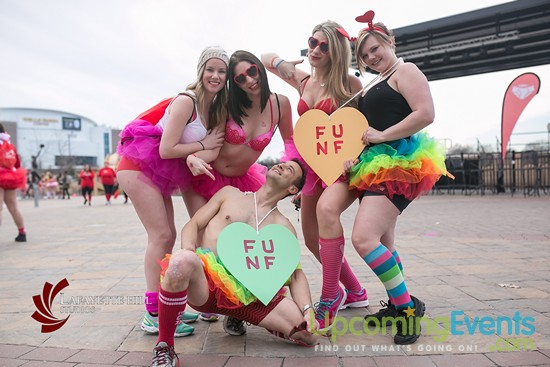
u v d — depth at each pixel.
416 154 2.40
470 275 3.84
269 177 2.53
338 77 2.72
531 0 9.47
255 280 2.29
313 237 3.01
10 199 6.51
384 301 2.94
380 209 2.43
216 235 2.44
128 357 2.26
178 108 2.48
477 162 16.09
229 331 2.59
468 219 8.22
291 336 2.30
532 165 14.51
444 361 2.13
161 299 2.09
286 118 2.92
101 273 4.30
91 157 96.38
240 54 2.61
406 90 2.41
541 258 4.54
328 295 2.54
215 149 2.65
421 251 5.05
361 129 2.53
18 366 2.16
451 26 10.76
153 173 2.61
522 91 13.98
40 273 4.34
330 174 2.56
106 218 10.88
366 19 2.53
